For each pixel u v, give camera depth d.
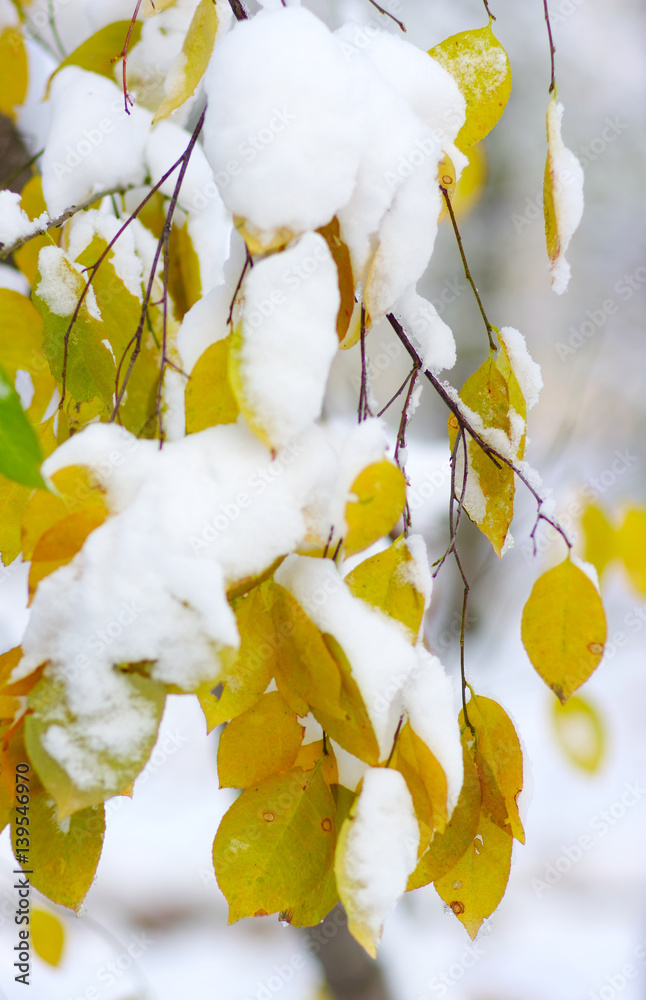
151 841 5.71
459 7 4.94
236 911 1.56
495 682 4.51
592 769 2.59
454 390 1.66
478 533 3.80
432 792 1.55
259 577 1.53
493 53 1.65
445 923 4.71
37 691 1.51
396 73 1.61
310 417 1.53
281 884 1.57
